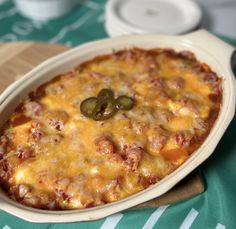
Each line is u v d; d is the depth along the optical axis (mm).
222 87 563
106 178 477
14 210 427
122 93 565
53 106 557
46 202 465
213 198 500
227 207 486
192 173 500
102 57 625
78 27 851
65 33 835
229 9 946
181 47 627
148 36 632
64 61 599
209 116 548
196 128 533
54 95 568
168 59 616
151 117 534
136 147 501
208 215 486
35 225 479
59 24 860
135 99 558
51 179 478
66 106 552
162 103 554
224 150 546
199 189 492
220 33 872
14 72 627
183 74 595
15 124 540
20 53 655
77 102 551
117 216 483
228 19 934
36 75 576
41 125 531
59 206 467
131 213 485
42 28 853
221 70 574
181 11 797
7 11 892
